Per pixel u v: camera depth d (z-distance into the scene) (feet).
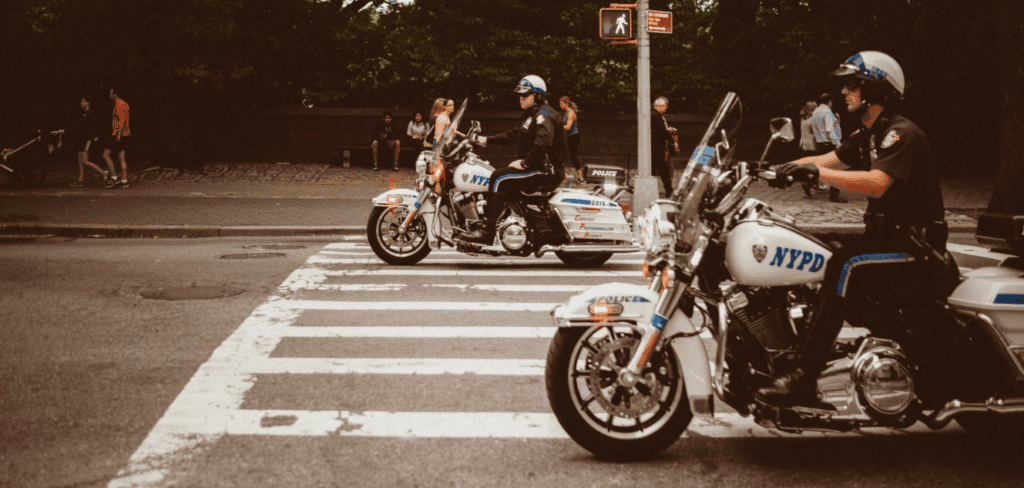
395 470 12.41
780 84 79.05
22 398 15.39
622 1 74.54
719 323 12.33
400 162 73.46
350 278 28.53
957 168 79.71
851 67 12.78
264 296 25.17
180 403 15.26
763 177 12.10
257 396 15.75
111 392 15.81
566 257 32.07
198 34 62.34
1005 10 42.83
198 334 20.36
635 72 84.02
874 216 12.76
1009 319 12.39
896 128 12.21
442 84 80.43
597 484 11.98
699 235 12.29
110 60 63.57
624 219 30.37
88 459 12.62
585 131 80.89
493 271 30.60
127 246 36.09
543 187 29.68
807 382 12.15
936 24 73.10
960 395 12.51
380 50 80.89
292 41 75.66
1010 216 13.57
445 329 21.34
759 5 81.41
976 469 12.67
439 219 30.63
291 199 52.85
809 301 12.46
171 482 11.85
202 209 47.21
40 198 51.16
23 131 72.38
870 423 12.17
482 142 30.58
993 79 76.23
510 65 81.92
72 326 20.97
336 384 16.60
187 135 69.72
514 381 16.96
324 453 13.03
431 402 15.57
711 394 12.53
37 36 73.46
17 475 12.00
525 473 12.35
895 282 12.37
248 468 12.39
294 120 76.48
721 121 12.48
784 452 13.34
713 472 12.48
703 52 84.17
